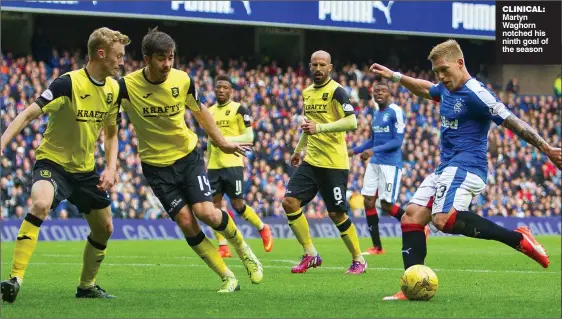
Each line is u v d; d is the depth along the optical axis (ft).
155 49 30.42
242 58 119.44
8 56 96.02
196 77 108.27
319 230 92.17
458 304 29.30
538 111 128.16
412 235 31.32
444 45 30.55
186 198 32.73
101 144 89.66
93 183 30.27
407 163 110.11
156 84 31.58
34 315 26.12
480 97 29.99
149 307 28.30
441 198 30.42
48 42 106.63
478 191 30.86
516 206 112.78
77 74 29.32
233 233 34.19
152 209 90.22
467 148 30.71
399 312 27.02
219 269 33.53
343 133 45.11
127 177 90.07
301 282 38.55
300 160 45.88
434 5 114.62
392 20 112.37
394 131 59.31
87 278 31.09
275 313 26.73
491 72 134.62
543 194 115.85
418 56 134.82
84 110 29.32
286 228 91.15
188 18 99.71
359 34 130.41
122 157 91.15
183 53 120.47
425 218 31.32
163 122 31.94
